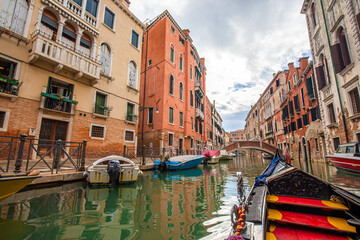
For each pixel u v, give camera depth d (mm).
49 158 8945
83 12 10969
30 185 5500
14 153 7762
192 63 24641
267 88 35094
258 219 2256
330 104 13656
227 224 3453
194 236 2967
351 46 10719
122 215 3922
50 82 9172
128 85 13773
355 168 9070
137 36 15570
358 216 2809
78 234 3039
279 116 28875
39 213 3871
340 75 11906
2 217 3594
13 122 7844
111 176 6457
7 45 7930
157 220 3680
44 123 9023
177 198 5352
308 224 2750
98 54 11773
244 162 22016
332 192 3406
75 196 5184
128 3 16281
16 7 8336
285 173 3875
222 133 60531
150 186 6988
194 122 23438
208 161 18812
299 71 21094
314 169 11914
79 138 10195
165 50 18531
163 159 11305
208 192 6191
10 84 7859
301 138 20422
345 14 11109
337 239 2459
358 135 10570
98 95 11734
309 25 16516
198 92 25266
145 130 18375
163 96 17531
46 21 9359
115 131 12344
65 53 9414
